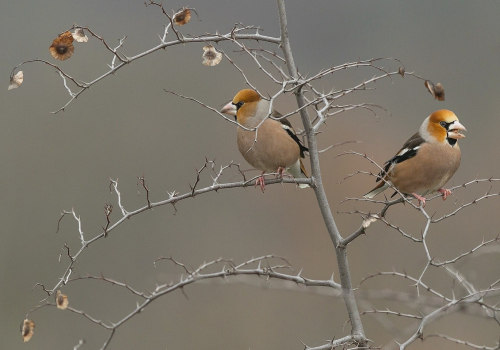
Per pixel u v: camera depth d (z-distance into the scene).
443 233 13.84
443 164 8.51
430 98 18.91
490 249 6.71
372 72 20.20
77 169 15.84
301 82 6.56
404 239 13.84
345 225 14.50
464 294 6.82
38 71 18.33
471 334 11.32
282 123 9.05
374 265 13.26
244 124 9.04
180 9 7.06
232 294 13.12
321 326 12.27
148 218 14.96
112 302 13.10
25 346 12.30
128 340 12.38
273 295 12.99
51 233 14.41
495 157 16.52
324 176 15.51
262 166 9.25
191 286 13.20
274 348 11.97
